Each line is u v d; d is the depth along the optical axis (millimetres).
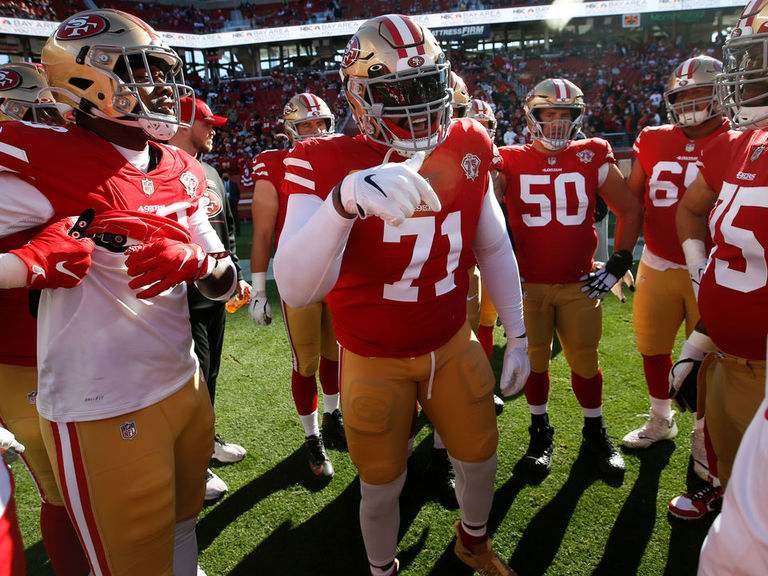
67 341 1347
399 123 1452
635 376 3406
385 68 1399
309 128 3145
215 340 2611
